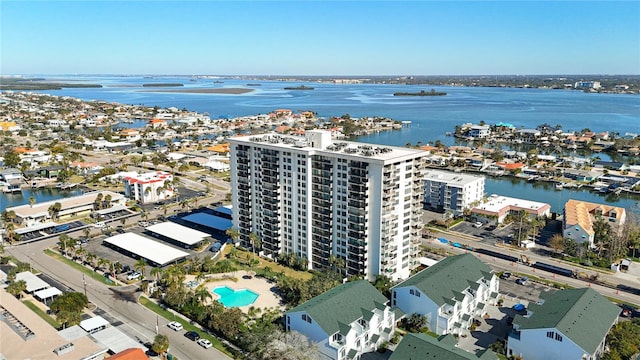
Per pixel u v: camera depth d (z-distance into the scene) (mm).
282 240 193375
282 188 187125
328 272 170000
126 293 164750
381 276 163375
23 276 170375
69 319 137000
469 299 147750
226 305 157125
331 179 171625
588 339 119562
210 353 129375
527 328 124875
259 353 120312
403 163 165125
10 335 123062
